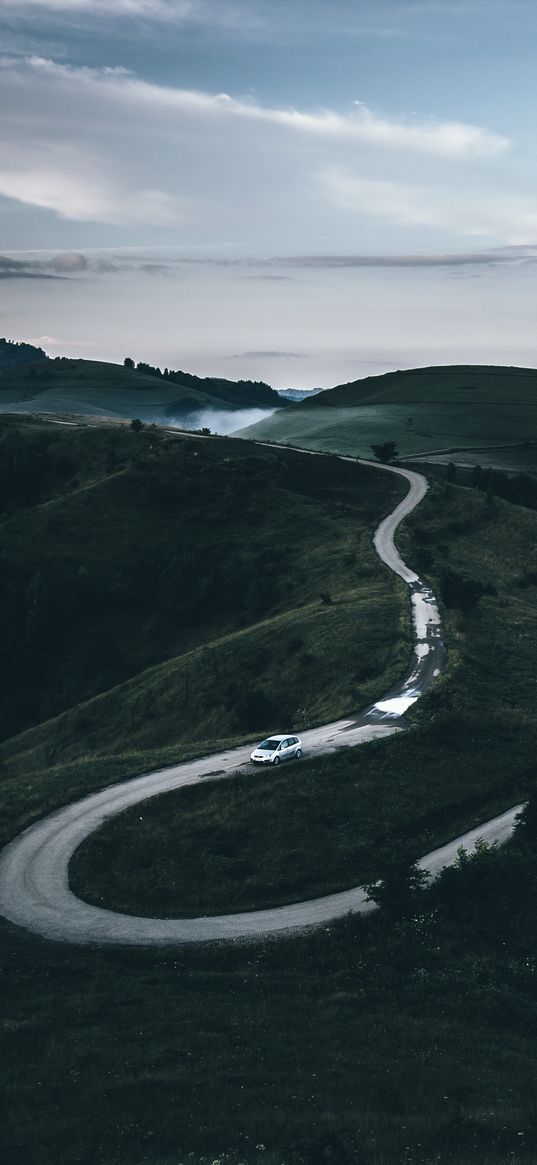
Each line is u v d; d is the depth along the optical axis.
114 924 35.31
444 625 81.88
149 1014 28.05
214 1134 21.86
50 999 28.38
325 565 112.56
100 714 88.00
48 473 160.00
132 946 33.41
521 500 160.75
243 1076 24.88
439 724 57.59
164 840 42.44
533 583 104.94
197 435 192.00
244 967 32.81
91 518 136.12
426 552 106.75
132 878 39.28
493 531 125.00
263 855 42.00
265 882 39.78
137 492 143.00
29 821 44.94
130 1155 20.75
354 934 35.78
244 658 83.94
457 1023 30.39
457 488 148.88
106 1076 24.31
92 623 115.00
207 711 77.94
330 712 64.69
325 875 41.00
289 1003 30.22
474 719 59.56
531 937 38.94
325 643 79.62
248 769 51.06
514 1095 25.84
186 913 37.03
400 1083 25.67
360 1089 25.09
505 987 33.66
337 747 54.97
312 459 166.12
